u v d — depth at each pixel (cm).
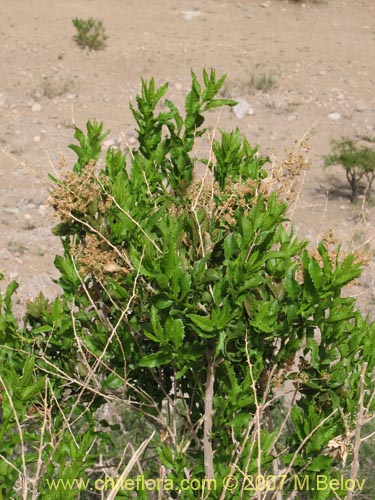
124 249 356
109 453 488
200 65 2053
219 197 357
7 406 302
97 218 359
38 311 366
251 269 310
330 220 1253
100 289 368
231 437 340
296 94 1867
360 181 1414
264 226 317
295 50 2172
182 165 389
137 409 356
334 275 312
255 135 1639
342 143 1365
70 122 1703
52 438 320
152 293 330
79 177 364
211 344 326
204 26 2341
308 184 1402
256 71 2008
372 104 1833
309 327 332
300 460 341
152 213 367
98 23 2128
